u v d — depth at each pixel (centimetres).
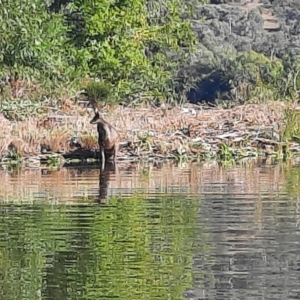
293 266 890
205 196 1443
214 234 1066
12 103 2489
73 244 1015
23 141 2314
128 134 2411
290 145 2566
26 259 941
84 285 831
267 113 2623
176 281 838
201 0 4478
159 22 3844
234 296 787
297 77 3366
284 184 1642
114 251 972
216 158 2434
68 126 2397
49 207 1314
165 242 1018
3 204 1355
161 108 2636
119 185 1641
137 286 823
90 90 2770
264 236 1050
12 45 2619
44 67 2700
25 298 793
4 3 2583
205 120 2544
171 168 2088
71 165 2212
